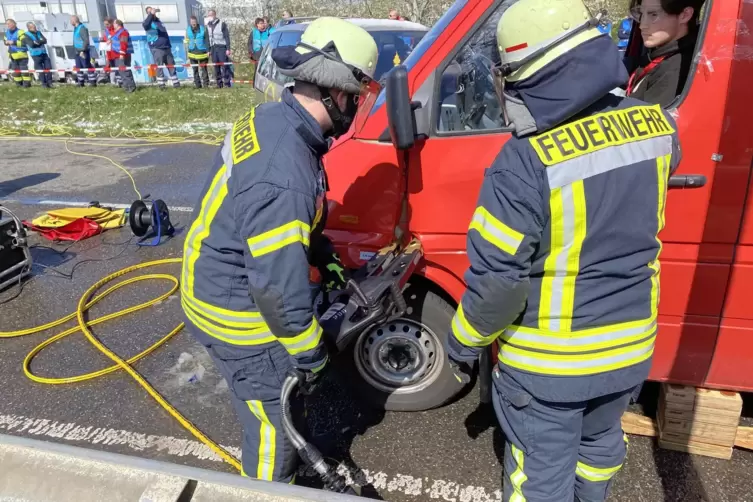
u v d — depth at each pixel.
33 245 5.32
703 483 2.43
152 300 4.21
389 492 2.46
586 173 1.48
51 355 3.56
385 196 2.50
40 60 15.35
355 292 2.07
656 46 2.29
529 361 1.68
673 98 2.21
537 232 1.52
